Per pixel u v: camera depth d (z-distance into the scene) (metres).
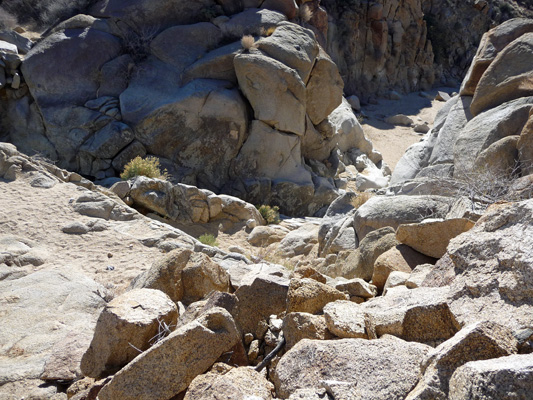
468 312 3.14
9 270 8.60
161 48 21.19
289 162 20.77
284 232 15.62
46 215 11.36
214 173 19.98
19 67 20.50
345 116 25.69
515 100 9.63
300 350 3.08
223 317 3.54
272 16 22.50
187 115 19.25
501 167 8.16
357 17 37.78
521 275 3.06
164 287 5.41
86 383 3.99
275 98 20.12
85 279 7.50
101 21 21.50
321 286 4.17
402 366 2.73
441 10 46.75
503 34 11.40
